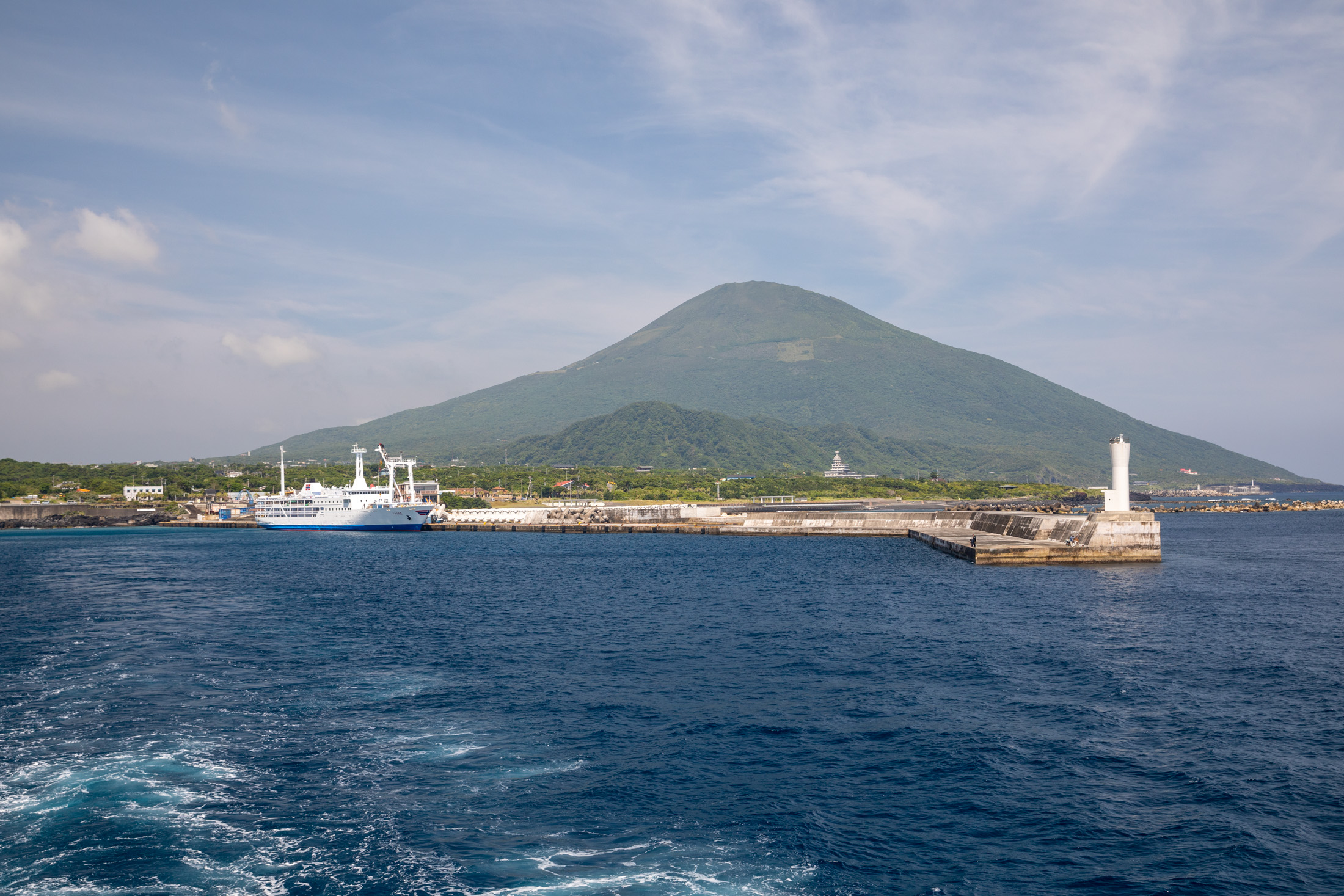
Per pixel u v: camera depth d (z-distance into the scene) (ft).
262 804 105.50
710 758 121.60
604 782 112.47
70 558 497.87
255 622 243.60
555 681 166.61
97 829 98.12
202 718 142.31
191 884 85.71
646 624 233.35
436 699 153.28
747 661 182.60
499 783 112.37
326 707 148.46
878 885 85.87
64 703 151.84
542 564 437.58
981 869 89.15
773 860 90.79
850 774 115.14
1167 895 83.41
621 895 83.56
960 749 124.06
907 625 225.35
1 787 110.93
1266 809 102.63
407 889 84.74
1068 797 106.83
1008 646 195.93
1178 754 121.60
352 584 346.95
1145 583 315.99
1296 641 202.28
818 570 375.45
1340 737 128.98
